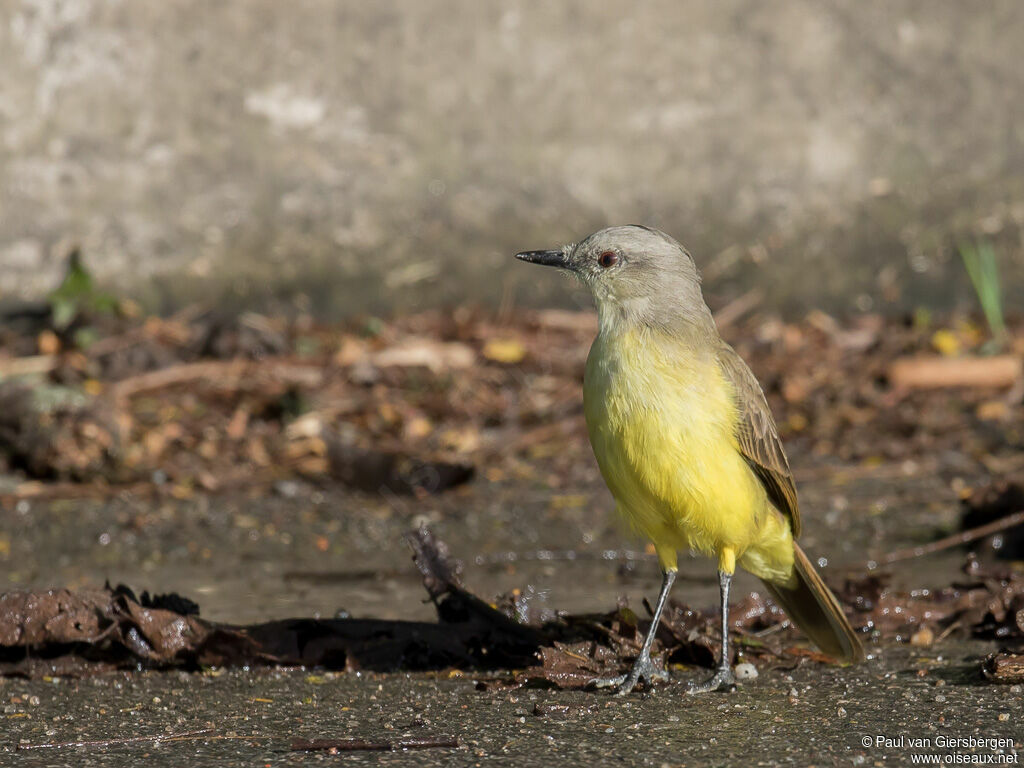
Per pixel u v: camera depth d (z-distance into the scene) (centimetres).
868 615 862
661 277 787
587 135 1764
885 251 1820
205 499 1237
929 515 1176
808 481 1302
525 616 837
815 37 1800
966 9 1823
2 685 734
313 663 783
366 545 1109
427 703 694
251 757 596
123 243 1680
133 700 703
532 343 1658
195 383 1503
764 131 1797
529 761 588
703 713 671
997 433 1417
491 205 1748
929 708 666
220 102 1689
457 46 1731
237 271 1700
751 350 1683
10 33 1642
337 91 1712
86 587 882
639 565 1053
